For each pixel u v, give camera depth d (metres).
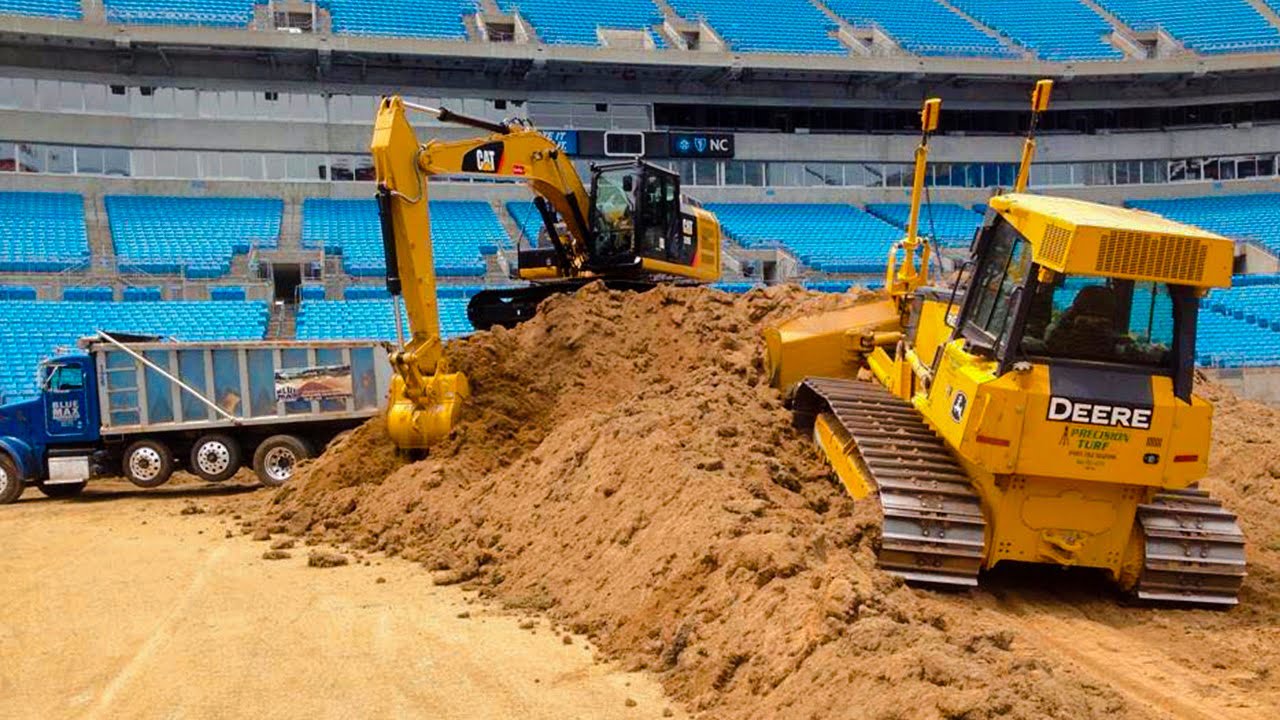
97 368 18.33
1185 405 8.77
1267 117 45.03
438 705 7.57
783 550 8.31
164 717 7.56
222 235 34.09
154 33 34.69
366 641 9.03
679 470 10.22
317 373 18.73
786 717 6.71
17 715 7.71
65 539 14.21
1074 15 47.69
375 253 34.22
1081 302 8.91
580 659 8.41
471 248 35.53
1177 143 44.84
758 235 39.56
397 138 13.61
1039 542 9.15
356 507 13.80
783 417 12.30
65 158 35.97
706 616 8.16
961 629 7.88
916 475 9.32
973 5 48.34
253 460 18.64
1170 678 7.75
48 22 33.81
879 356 12.47
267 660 8.66
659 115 42.25
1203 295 8.88
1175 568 9.18
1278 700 7.34
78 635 9.56
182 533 14.19
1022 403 8.69
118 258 31.95
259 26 38.56
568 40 40.59
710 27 43.34
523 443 14.11
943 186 44.56
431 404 14.07
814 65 40.41
